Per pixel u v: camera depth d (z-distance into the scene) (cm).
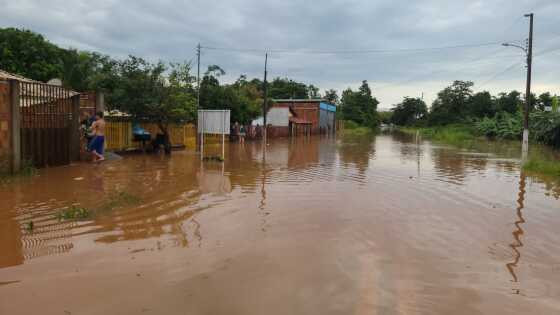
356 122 9194
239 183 1226
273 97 7012
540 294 494
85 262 547
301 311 430
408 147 3222
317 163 1873
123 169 1418
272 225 758
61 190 990
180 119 2216
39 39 3175
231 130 3347
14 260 549
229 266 548
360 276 530
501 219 855
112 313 416
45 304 431
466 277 539
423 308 448
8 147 1140
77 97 1481
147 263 549
